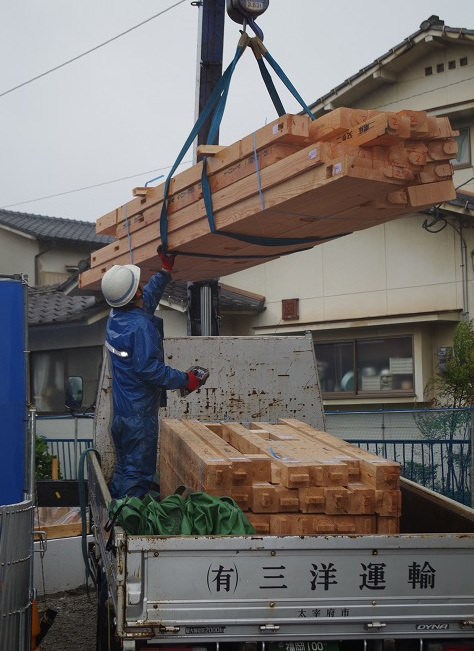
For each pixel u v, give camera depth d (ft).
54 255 68.95
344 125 15.06
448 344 40.96
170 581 11.91
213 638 11.97
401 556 12.38
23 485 14.01
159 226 20.90
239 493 14.12
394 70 49.78
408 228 42.52
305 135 15.61
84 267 45.01
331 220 17.25
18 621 13.34
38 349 52.65
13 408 13.96
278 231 18.40
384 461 14.37
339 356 44.65
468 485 30.53
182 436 17.29
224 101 19.21
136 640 11.93
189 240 19.42
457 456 31.01
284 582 12.10
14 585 13.30
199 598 11.93
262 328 47.26
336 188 14.76
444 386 38.96
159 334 18.16
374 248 43.78
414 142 15.25
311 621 12.12
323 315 45.50
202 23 27.50
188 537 11.94
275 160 16.08
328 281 45.47
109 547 13.10
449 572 12.44
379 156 14.78
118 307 17.12
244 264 22.45
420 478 31.81
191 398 22.91
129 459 16.61
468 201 39.93
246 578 12.05
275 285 47.62
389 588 12.32
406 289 42.39
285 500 13.91
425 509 18.37
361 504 13.93
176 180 20.06
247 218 17.07
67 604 23.85
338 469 13.99
